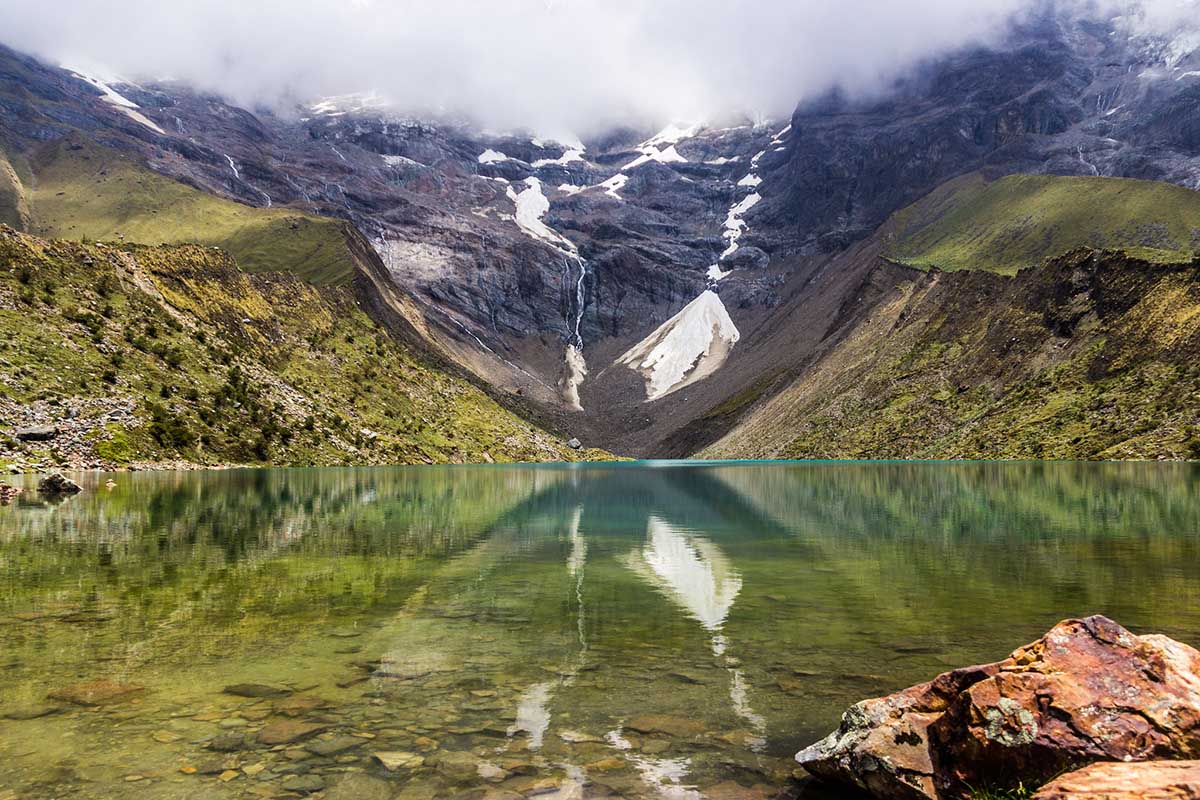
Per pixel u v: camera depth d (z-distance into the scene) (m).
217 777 9.77
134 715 12.05
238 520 44.06
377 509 52.91
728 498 66.38
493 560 29.34
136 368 125.50
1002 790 8.90
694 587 23.34
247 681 13.83
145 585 23.55
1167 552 29.62
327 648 16.14
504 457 199.12
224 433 126.31
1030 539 34.19
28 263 132.00
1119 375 152.62
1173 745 8.54
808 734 11.35
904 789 9.01
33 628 17.84
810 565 27.53
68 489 65.06
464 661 15.16
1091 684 9.50
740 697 12.95
